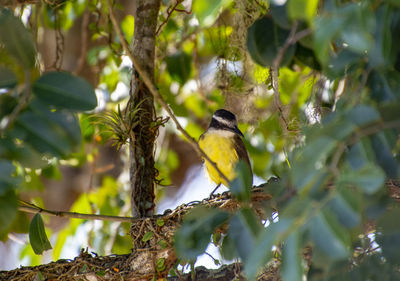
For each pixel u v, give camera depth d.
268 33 7.67
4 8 7.93
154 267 9.98
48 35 17.61
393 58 6.27
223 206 9.52
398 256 6.62
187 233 6.50
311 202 4.95
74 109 6.27
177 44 15.34
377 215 6.40
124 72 15.74
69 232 15.87
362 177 4.89
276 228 4.89
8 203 6.70
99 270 10.17
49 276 10.21
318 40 5.11
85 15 16.14
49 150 6.22
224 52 14.00
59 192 18.50
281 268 5.12
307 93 13.11
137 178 11.06
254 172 15.66
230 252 7.89
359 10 5.10
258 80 13.23
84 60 16.91
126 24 15.08
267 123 14.16
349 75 7.26
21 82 7.30
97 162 18.09
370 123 5.25
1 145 6.18
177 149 18.98
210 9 6.25
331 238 4.70
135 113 11.13
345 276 6.91
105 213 15.85
